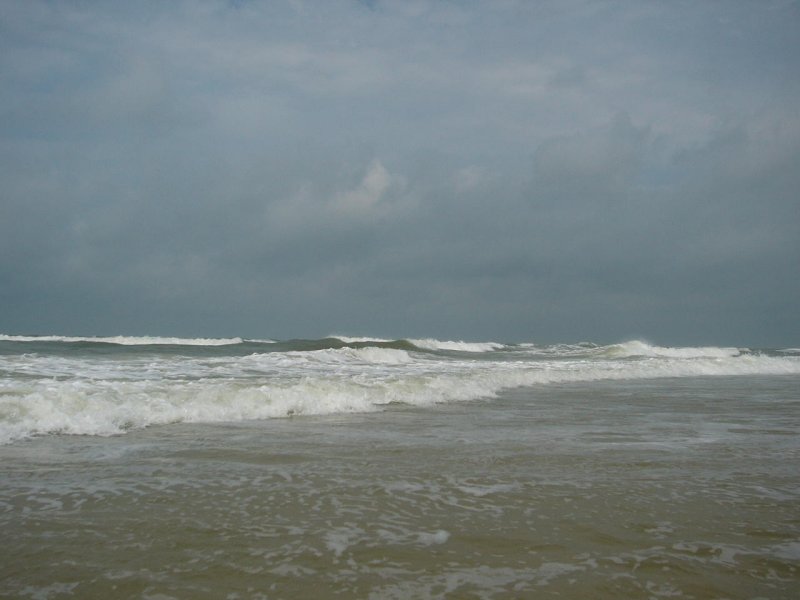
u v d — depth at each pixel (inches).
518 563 148.9
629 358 1325.0
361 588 134.0
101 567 142.6
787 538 169.9
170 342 1382.9
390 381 516.7
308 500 199.0
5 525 169.8
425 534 168.2
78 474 227.6
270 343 1438.2
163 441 294.7
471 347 1681.8
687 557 154.1
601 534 169.8
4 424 300.5
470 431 340.2
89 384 418.3
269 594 130.3
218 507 190.2
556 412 431.2
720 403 508.1
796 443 319.9
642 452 284.8
